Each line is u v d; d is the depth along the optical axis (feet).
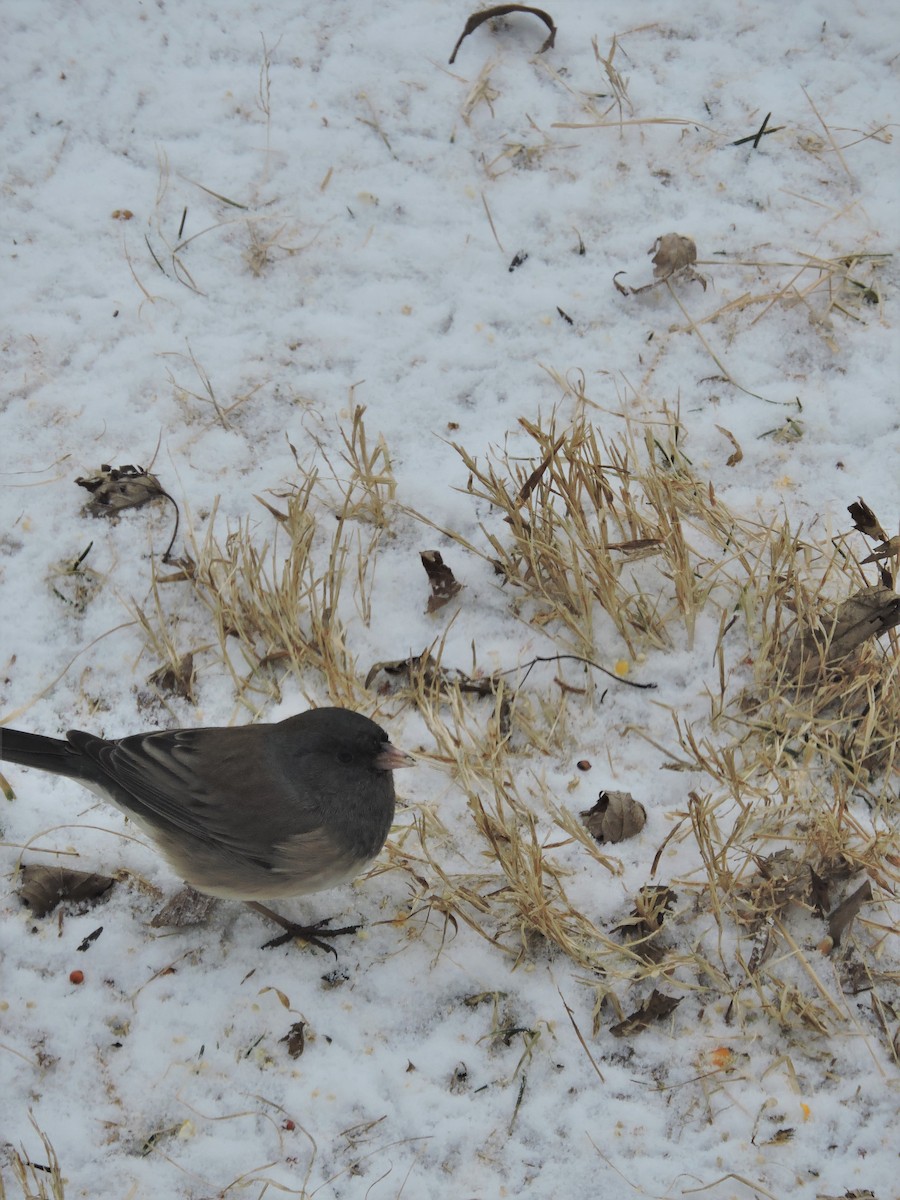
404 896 16.81
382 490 19.99
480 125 23.70
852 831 16.75
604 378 21.04
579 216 22.74
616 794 16.98
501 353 21.40
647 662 18.42
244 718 18.13
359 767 15.31
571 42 24.56
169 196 22.99
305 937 16.31
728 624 18.65
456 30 24.72
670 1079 15.20
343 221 22.76
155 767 15.52
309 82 24.20
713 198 22.81
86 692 18.33
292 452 19.62
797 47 24.35
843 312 21.54
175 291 22.04
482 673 18.37
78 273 22.16
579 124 23.54
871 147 23.18
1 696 18.24
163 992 15.94
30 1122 14.96
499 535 19.63
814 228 22.43
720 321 21.58
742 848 16.72
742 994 15.72
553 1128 14.89
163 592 19.20
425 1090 15.19
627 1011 15.69
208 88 24.09
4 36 24.41
